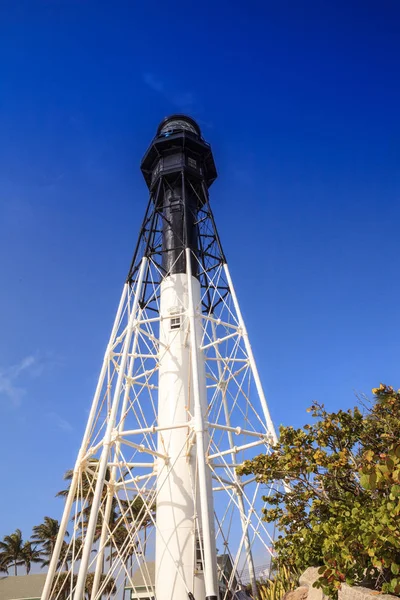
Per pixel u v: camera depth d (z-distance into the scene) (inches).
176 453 832.3
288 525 561.3
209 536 631.2
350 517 408.2
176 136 1151.6
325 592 394.0
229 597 901.2
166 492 804.6
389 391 526.9
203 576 737.6
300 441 535.5
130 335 896.3
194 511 768.3
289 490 588.7
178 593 725.9
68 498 808.9
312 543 497.4
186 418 860.6
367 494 467.2
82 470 829.2
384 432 537.0
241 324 961.5
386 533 324.5
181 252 1042.1
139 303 987.3
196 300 995.3
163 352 945.5
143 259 1019.3
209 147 1182.9
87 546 669.9
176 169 1120.2
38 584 1861.5
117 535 1692.9
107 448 757.3
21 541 2711.6
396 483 333.4
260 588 837.8
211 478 812.6
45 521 2672.2
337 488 515.2
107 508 856.3
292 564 589.3
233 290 1004.6
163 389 906.7
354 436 540.1
